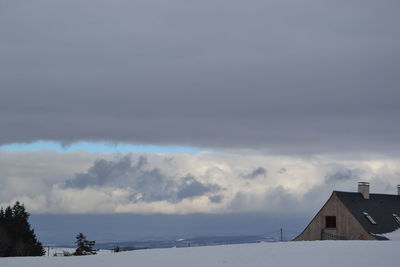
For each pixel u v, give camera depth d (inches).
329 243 1712.6
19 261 1626.5
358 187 3161.9
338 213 2982.3
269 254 1465.3
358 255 1360.7
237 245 1785.2
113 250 2694.4
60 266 1467.8
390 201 3265.3
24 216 3833.7
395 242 1704.0
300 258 1363.2
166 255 1589.6
